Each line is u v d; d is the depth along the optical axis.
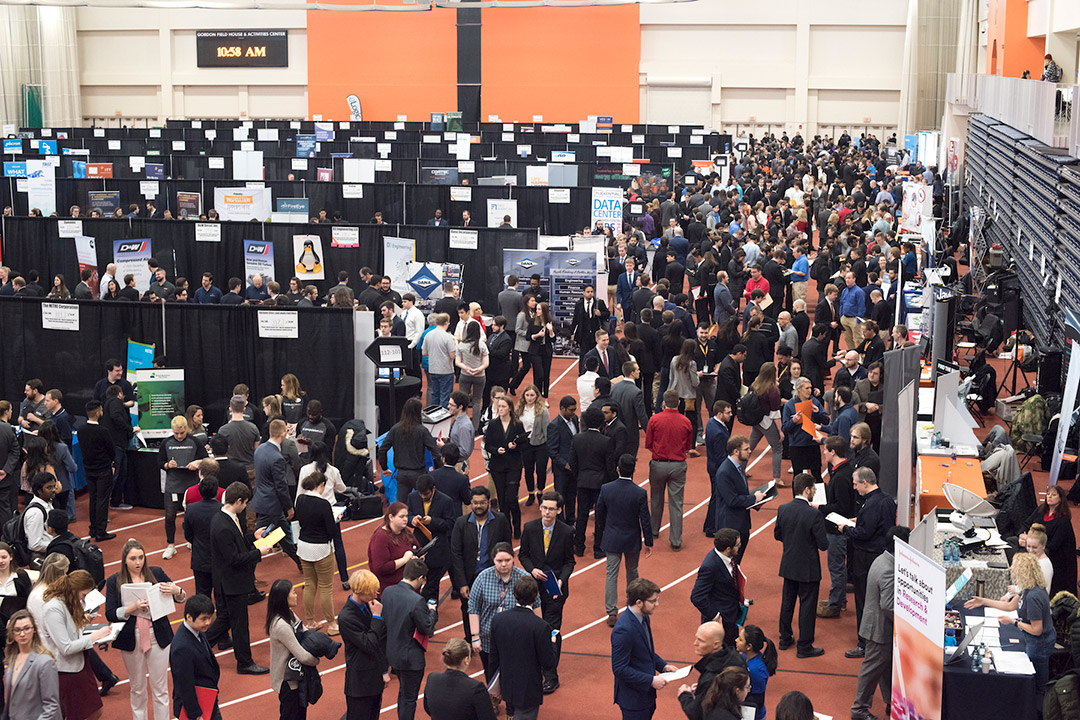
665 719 8.98
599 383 12.46
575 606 11.18
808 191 32.47
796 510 9.84
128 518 13.99
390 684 9.73
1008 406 16.44
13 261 23.03
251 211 27.06
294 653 8.05
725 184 35.41
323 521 10.41
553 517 9.52
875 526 9.59
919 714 7.60
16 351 15.80
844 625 10.66
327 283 21.91
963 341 19.28
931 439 12.55
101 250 22.62
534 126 49.66
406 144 38.69
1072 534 10.05
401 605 8.45
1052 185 19.36
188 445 12.77
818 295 24.27
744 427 17.25
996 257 19.36
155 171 33.31
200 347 15.24
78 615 8.34
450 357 16.39
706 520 12.79
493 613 8.66
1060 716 7.52
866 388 13.20
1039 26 31.17
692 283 21.64
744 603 9.17
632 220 27.33
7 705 7.76
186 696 7.76
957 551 9.47
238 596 9.84
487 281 21.34
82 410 15.74
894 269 20.73
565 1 36.19
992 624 8.55
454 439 12.59
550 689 9.46
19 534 10.35
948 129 40.59
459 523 9.81
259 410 14.29
